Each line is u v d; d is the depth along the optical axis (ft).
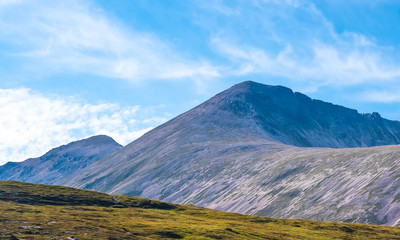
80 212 425.69
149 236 335.06
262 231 419.95
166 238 333.62
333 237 443.32
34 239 269.23
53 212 401.29
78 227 321.93
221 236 352.49
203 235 351.25
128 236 315.78
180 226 381.81
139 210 496.23
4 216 338.13
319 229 504.43
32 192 509.76
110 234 311.68
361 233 496.64
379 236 485.15
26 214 364.58
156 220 423.64
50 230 301.43
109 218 402.52
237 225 447.01
